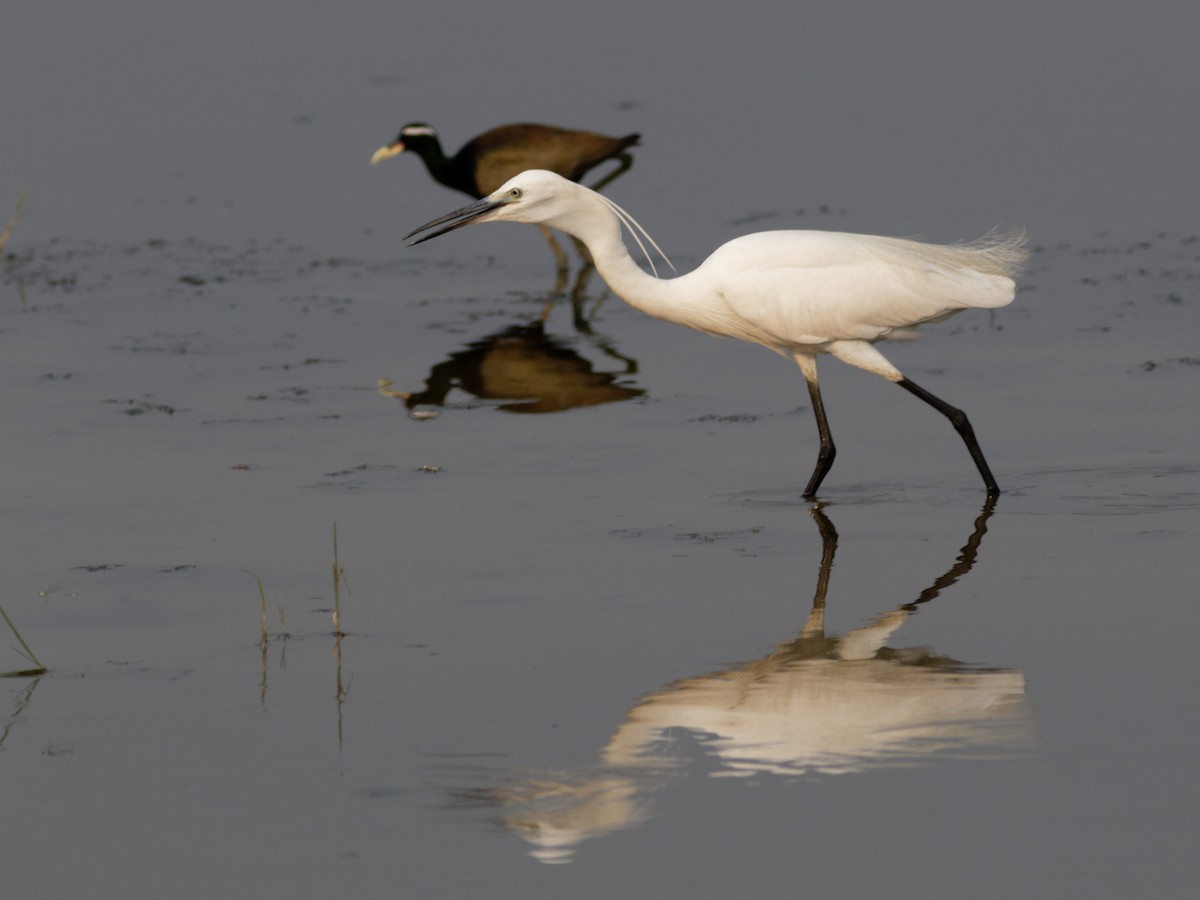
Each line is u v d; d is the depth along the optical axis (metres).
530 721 8.70
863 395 16.28
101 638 10.15
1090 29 38.31
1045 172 26.97
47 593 11.01
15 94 34.78
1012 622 10.03
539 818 7.60
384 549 11.86
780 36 38.56
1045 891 6.83
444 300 21.31
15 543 12.09
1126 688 8.90
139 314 20.45
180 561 11.66
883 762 8.09
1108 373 16.55
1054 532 11.88
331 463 14.23
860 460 14.11
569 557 11.61
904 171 27.17
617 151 24.12
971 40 37.66
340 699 9.05
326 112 33.34
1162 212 24.39
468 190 24.78
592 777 8.00
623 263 13.42
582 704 8.91
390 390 16.86
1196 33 37.59
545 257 24.02
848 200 25.27
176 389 16.89
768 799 7.73
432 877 7.09
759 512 12.67
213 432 15.26
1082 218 24.16
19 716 8.90
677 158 28.52
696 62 36.41
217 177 28.94
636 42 38.56
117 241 24.83
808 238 13.30
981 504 12.70
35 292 21.69
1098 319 18.80
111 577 11.32
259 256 23.91
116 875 7.16
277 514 12.75
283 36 40.50
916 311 13.06
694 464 14.10
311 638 10.07
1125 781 7.78
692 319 13.56
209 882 7.08
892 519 12.39
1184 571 10.85
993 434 14.71
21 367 17.83
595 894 6.90
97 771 8.18
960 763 8.06
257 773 8.12
